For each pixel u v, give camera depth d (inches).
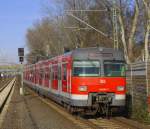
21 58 1606.8
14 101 1358.3
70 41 2298.2
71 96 802.2
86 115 848.3
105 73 792.3
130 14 1747.0
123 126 673.6
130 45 1336.1
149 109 771.4
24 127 684.1
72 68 797.9
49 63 1187.9
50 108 1063.0
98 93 787.4
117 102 795.4
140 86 839.7
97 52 797.9
